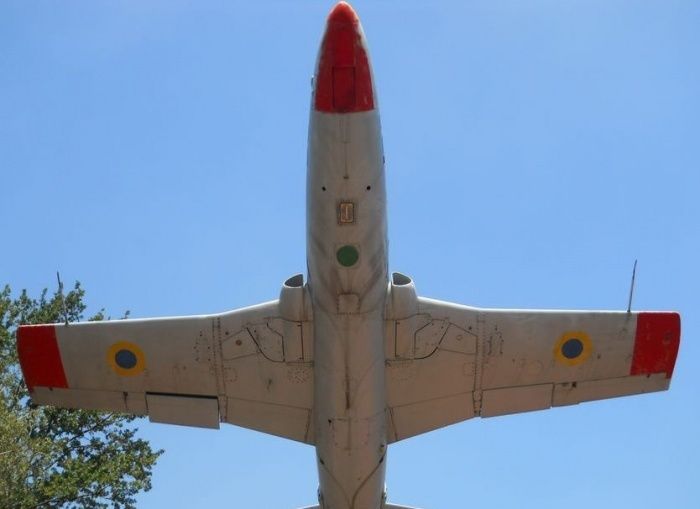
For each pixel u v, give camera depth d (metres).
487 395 20.47
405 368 20.08
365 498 19.95
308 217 18.28
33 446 20.67
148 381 20.48
